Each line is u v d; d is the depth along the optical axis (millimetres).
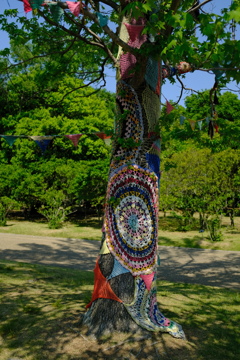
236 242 13492
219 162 14805
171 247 13102
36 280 6953
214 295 6246
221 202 14336
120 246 4211
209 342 4023
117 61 4594
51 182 18922
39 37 6445
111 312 4062
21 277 7129
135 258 4215
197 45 3271
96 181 16906
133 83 4340
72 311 4723
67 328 4156
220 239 14016
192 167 15641
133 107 4355
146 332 4004
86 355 3605
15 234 15562
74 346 3777
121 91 4406
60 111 21062
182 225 17531
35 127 19438
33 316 4602
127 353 3641
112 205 4289
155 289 4379
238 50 2955
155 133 4406
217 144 4789
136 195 4297
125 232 4238
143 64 4012
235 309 5309
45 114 19797
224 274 8977
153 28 3152
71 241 14203
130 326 4020
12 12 6074
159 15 3496
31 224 19328
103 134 5293
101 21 3346
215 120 4645
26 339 3959
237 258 11109
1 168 19797
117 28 4781
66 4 3510
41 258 10656
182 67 4859
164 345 3830
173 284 7527
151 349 3734
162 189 16016
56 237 15055
